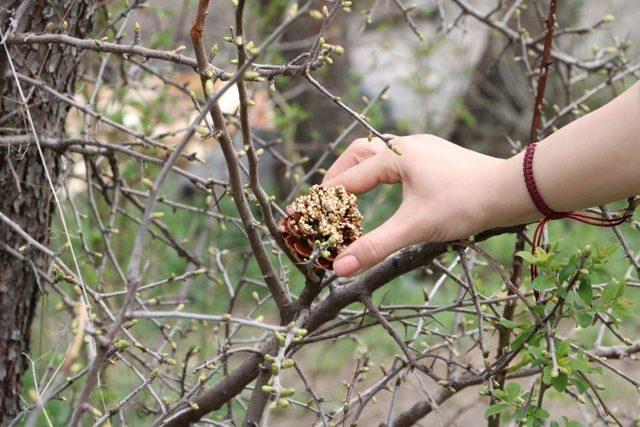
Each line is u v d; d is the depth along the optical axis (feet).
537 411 5.17
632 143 4.77
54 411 9.69
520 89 22.07
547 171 4.96
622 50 8.99
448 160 5.31
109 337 4.27
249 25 14.32
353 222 5.57
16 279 7.22
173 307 11.12
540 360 5.11
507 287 5.98
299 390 13.15
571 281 5.00
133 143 7.60
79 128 9.17
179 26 12.14
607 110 4.90
